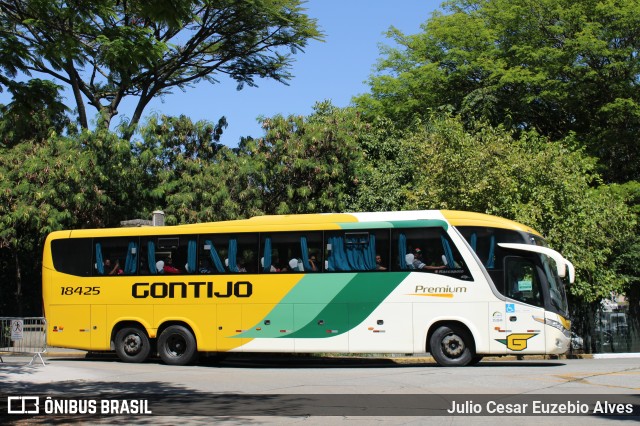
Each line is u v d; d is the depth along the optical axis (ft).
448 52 110.42
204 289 60.80
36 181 84.84
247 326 59.36
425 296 56.39
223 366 62.54
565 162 78.74
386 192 89.25
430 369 54.03
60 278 64.44
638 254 86.79
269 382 46.73
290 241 59.62
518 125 109.29
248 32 96.68
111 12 38.99
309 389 42.78
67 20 38.29
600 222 79.25
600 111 100.01
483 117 100.42
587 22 99.71
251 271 59.93
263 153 90.27
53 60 38.50
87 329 63.16
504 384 43.80
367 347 56.80
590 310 86.43
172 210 89.51
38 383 46.57
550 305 55.42
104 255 63.93
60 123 94.07
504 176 74.69
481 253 56.29
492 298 55.52
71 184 84.69
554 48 101.50
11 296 103.04
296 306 58.49
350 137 90.84
